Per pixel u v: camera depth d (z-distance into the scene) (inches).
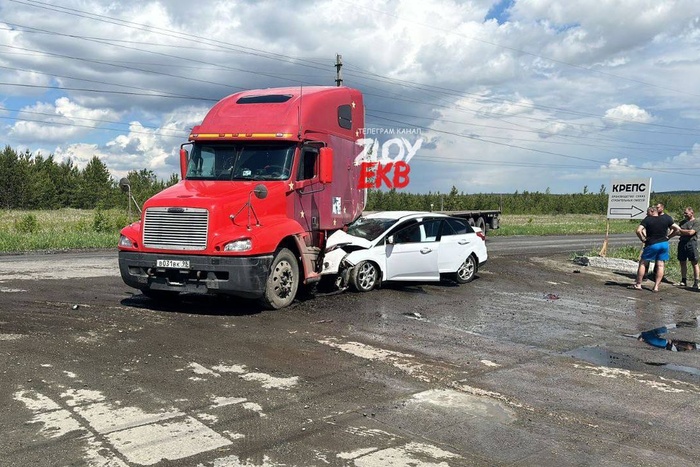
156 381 215.3
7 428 169.5
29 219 1115.3
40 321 305.0
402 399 206.2
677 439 179.6
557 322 359.3
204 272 328.2
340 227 438.0
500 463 157.2
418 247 455.5
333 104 423.2
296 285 368.2
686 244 540.4
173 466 149.2
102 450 156.6
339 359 253.4
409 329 318.7
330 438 169.9
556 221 2265.0
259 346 269.3
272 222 350.9
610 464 159.5
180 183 374.3
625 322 370.6
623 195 703.1
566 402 210.4
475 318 358.9
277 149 374.9
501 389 222.2
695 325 368.5
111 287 430.3
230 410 189.2
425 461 156.5
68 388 204.5
